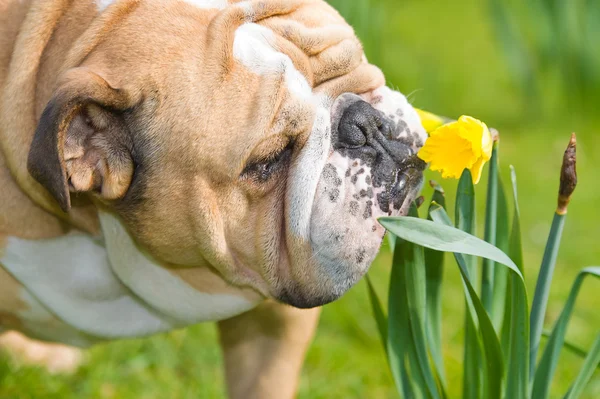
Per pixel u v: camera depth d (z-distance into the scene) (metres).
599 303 2.08
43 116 1.56
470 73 3.64
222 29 1.58
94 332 1.71
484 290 1.62
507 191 2.62
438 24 4.14
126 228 1.64
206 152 1.58
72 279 1.68
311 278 1.62
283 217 1.61
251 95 1.58
